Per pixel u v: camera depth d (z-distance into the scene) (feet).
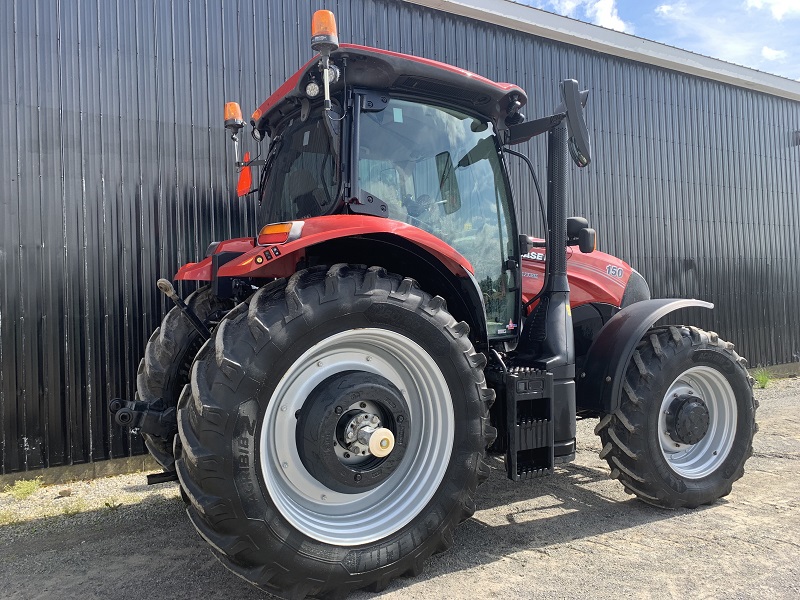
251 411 7.00
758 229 28.35
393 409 8.05
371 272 7.94
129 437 15.28
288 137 10.46
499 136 10.59
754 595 7.43
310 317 7.38
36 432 14.28
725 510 10.62
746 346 27.68
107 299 15.05
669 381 10.46
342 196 8.69
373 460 8.04
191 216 16.06
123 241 15.25
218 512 6.81
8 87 14.11
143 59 15.55
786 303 29.19
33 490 13.55
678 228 25.75
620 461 10.47
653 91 25.20
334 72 8.25
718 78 26.81
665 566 8.36
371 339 8.02
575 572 8.25
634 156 24.59
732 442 11.10
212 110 16.40
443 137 9.80
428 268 9.25
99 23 15.06
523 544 9.33
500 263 10.52
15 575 8.90
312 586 7.29
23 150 14.23
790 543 9.04
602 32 23.24
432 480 8.29
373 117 9.15
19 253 14.14
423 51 19.74
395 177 9.27
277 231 7.91
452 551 9.12
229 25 16.66
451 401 8.34
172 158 15.87
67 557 9.53
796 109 29.96
